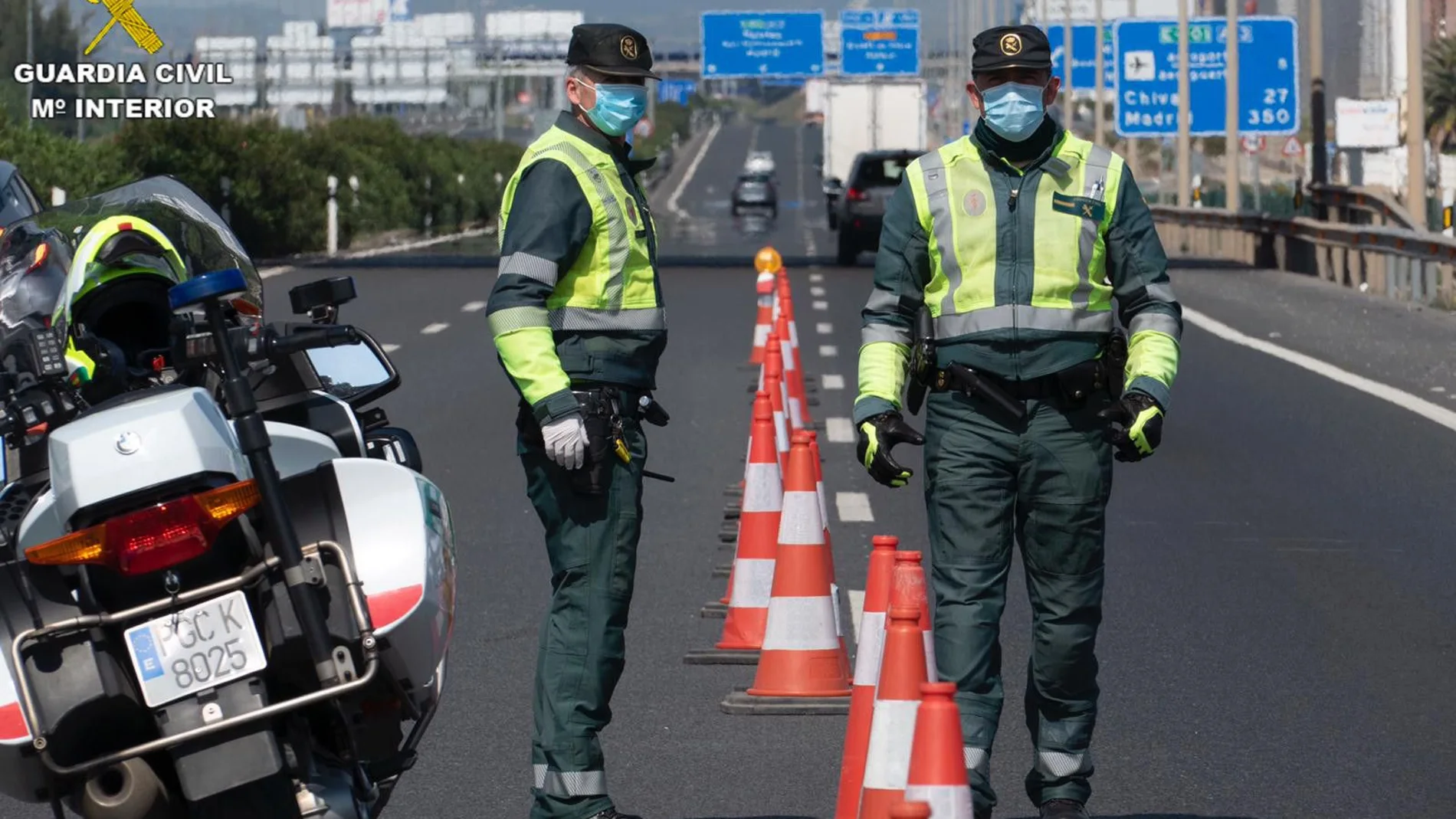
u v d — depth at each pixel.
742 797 17.48
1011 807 17.22
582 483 15.00
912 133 197.62
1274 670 22.05
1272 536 30.12
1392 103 118.25
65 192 96.75
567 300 15.20
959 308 15.17
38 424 13.70
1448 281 70.62
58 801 13.03
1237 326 65.19
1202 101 140.62
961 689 15.07
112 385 14.34
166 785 12.70
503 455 38.03
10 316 15.60
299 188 118.94
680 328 65.44
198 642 12.45
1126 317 15.48
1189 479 35.41
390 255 116.81
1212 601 25.62
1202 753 18.83
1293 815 16.89
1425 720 19.94
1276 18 137.88
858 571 27.44
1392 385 48.84
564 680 15.23
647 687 21.55
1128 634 23.86
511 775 18.09
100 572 12.63
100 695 12.38
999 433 15.09
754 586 23.06
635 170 15.72
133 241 14.66
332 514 13.19
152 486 12.41
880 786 13.45
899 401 15.37
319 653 12.64
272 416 14.88
